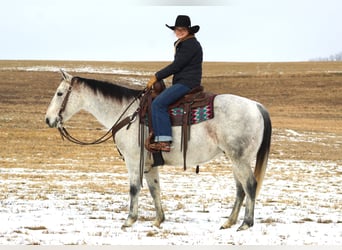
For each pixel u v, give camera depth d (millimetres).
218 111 10781
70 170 25891
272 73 87938
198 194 17734
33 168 26344
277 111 66312
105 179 22125
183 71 11086
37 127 49281
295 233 10883
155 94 11227
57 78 80375
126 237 10320
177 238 10273
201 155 10938
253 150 10805
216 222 12164
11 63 95500
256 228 11266
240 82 81688
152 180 11727
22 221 11883
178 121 10898
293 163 32438
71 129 48250
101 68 95375
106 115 11734
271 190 19438
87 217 12594
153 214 13398
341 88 78000
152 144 10938
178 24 11078
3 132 44781
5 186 18734
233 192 18531
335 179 24281
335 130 54344
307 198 17203
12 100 64125
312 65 104312
